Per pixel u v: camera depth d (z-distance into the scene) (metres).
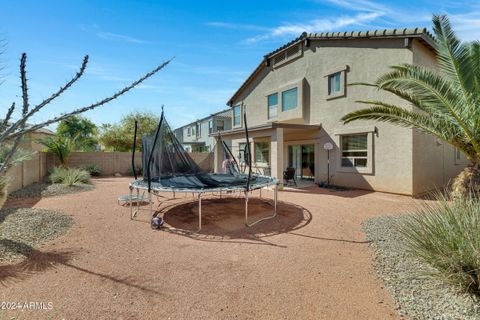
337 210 7.81
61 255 4.49
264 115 17.31
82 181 13.82
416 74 6.32
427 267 3.71
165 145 9.29
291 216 7.21
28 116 2.96
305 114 14.23
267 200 9.58
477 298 3.03
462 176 6.46
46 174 15.45
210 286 3.52
